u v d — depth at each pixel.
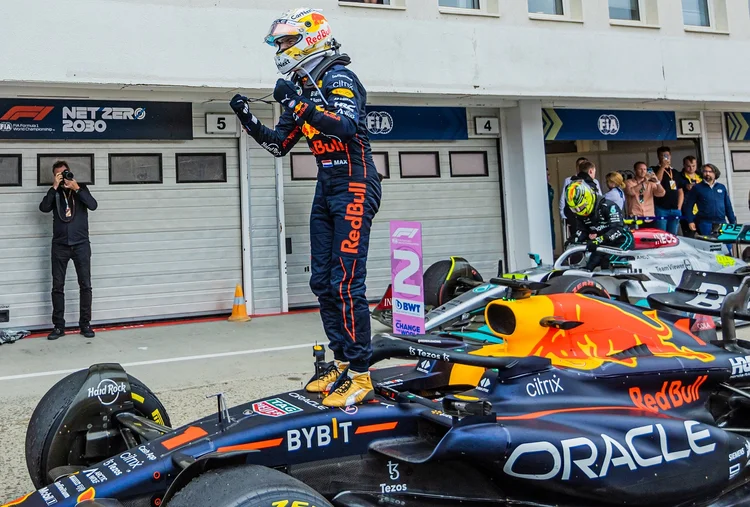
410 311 4.59
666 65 11.74
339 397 2.81
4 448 4.43
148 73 8.52
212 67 8.80
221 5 9.07
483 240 11.95
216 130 9.95
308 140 3.05
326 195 3.05
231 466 2.21
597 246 7.75
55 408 3.17
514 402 3.02
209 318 9.95
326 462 2.73
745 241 8.75
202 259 10.00
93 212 9.45
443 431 2.82
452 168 11.75
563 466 2.84
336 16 9.48
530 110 11.79
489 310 3.45
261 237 10.28
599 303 3.57
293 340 8.12
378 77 9.73
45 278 9.17
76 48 8.20
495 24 10.93
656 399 3.38
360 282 2.94
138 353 7.54
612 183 10.69
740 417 3.83
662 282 7.95
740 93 12.42
